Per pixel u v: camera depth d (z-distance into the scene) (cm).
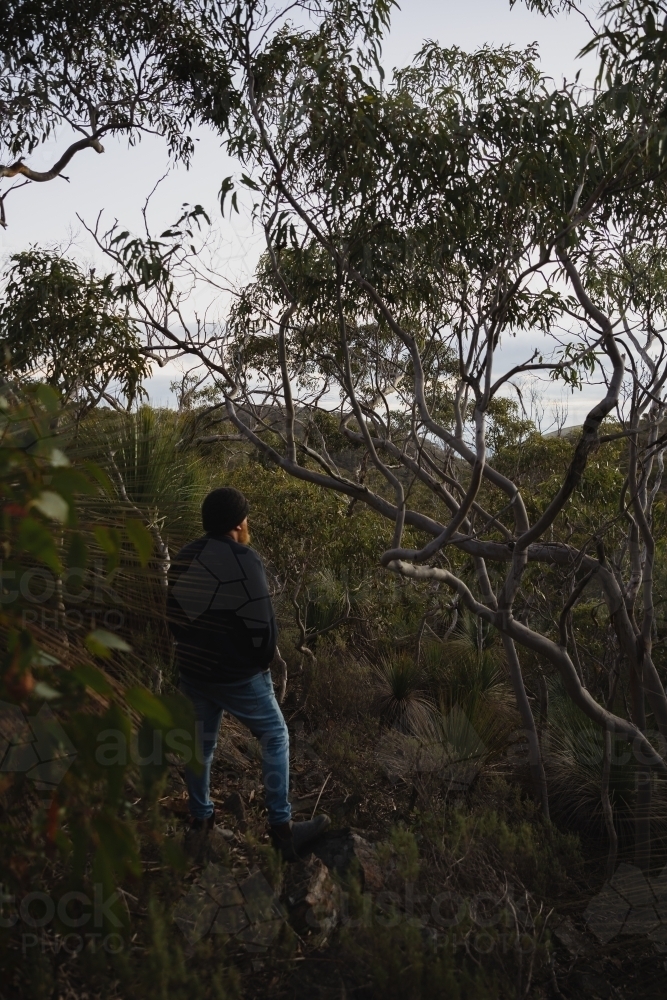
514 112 314
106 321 359
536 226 322
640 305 371
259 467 556
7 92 476
